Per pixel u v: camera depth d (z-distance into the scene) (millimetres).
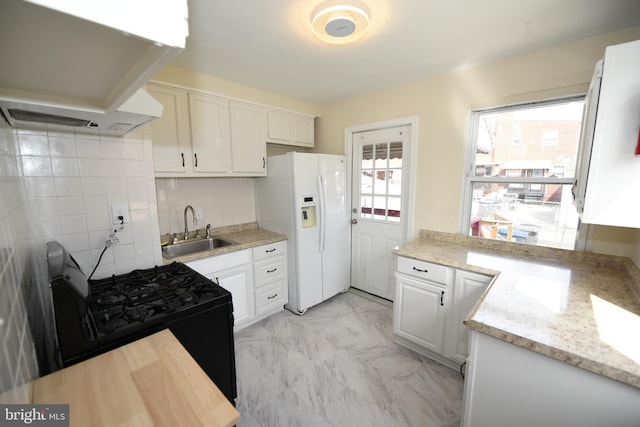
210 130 2355
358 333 2445
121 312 1288
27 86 676
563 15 1495
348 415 1614
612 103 1078
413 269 2076
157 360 908
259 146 2740
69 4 338
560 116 1926
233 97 2473
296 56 1997
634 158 1061
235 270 2389
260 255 2562
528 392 1048
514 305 1245
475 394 1178
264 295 2631
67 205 1536
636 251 1578
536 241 2078
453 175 2377
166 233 2479
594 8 1428
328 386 1836
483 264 1810
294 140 3113
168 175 2141
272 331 2484
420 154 2555
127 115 1016
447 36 1722
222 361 1508
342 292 3309
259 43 1796
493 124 2199
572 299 1301
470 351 1174
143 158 1793
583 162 1235
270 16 1495
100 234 1661
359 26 1515
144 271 1786
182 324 1331
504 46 1856
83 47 457
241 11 1447
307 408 1664
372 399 1728
